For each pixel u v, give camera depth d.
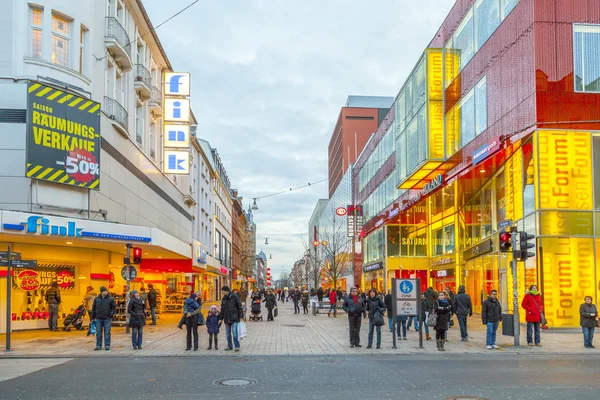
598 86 21.91
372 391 9.67
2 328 20.98
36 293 22.62
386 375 11.38
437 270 40.47
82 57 23.08
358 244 58.81
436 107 32.12
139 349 15.85
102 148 23.77
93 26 23.72
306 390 9.77
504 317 16.56
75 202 21.70
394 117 44.50
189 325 15.70
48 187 20.78
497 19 25.38
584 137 21.77
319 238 107.94
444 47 32.91
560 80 21.81
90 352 15.17
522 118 22.81
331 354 14.91
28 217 18.80
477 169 27.77
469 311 18.34
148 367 12.59
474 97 27.97
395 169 43.44
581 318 16.33
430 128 31.94
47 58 21.38
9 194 20.19
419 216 43.81
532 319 16.45
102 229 21.45
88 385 10.29
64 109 21.23
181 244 30.91
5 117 20.47
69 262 24.12
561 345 16.73
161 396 9.26
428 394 9.38
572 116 21.73
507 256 25.27
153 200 32.91
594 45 22.00
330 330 22.73
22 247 22.09
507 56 24.28
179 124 32.00
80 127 21.73
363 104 102.00
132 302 16.00
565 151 21.67
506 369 12.15
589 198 21.67
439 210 39.69
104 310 15.71
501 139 24.39
